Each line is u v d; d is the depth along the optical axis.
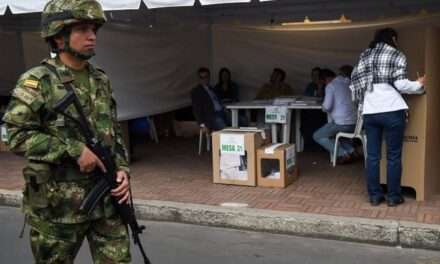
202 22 10.30
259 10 9.32
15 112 2.39
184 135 10.78
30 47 10.80
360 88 5.13
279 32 10.33
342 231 4.76
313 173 6.93
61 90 2.46
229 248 4.69
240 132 6.41
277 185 6.22
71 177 2.48
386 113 4.96
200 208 5.39
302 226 4.91
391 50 4.97
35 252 2.58
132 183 6.70
